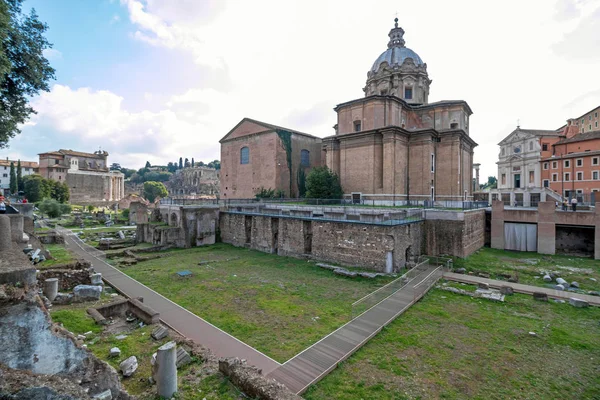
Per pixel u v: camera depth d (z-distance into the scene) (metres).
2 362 5.41
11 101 19.03
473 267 22.95
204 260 25.73
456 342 11.79
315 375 9.32
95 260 24.36
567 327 13.25
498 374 9.76
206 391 7.70
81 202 93.62
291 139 52.41
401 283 17.20
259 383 7.48
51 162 95.75
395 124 40.88
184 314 13.89
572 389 9.10
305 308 15.02
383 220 21.83
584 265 24.55
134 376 8.18
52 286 12.71
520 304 15.88
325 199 37.91
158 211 39.28
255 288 18.08
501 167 68.81
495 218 31.30
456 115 42.69
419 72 46.12
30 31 18.36
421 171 39.41
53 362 6.07
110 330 11.06
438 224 25.39
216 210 34.75
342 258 23.47
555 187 59.09
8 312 5.54
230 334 12.10
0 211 17.30
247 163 55.22
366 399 8.41
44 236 25.22
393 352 10.98
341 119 44.03
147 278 19.77
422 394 8.69
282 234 27.94
